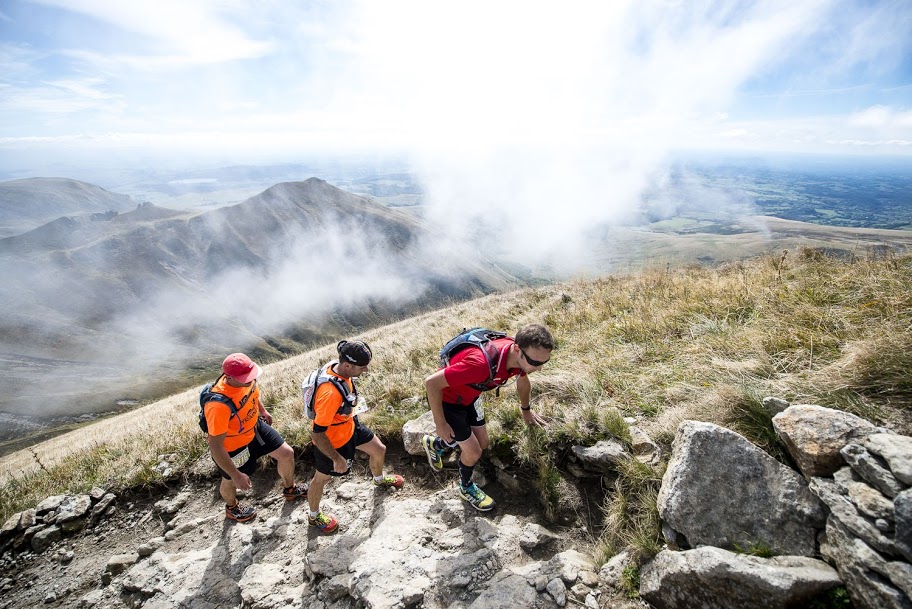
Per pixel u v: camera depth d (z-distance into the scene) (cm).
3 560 511
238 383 432
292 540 450
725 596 258
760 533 284
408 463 537
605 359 557
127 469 616
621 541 351
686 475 315
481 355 359
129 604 415
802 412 308
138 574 441
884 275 516
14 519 546
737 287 643
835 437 279
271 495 545
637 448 391
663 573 290
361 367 417
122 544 520
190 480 596
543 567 342
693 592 272
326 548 412
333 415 411
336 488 529
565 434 434
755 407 352
